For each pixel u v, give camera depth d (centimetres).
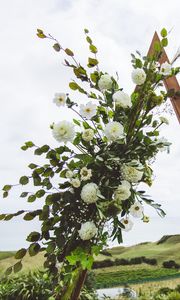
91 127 190
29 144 180
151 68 196
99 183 178
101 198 171
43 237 172
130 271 1998
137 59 197
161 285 1412
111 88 192
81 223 175
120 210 168
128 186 175
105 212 168
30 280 725
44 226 172
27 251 171
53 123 188
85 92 195
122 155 180
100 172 179
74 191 176
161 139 187
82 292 833
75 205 176
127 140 184
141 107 190
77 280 175
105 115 193
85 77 196
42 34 195
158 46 199
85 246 169
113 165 181
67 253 171
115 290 1153
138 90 197
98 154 181
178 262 2405
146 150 180
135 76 189
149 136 188
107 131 177
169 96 196
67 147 179
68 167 178
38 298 687
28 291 698
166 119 191
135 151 179
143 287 1345
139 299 1085
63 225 173
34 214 175
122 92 186
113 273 1859
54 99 191
